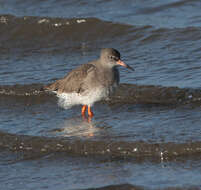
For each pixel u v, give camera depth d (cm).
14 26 2419
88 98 1537
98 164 1230
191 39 2064
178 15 2314
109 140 1323
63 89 1595
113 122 1477
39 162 1270
